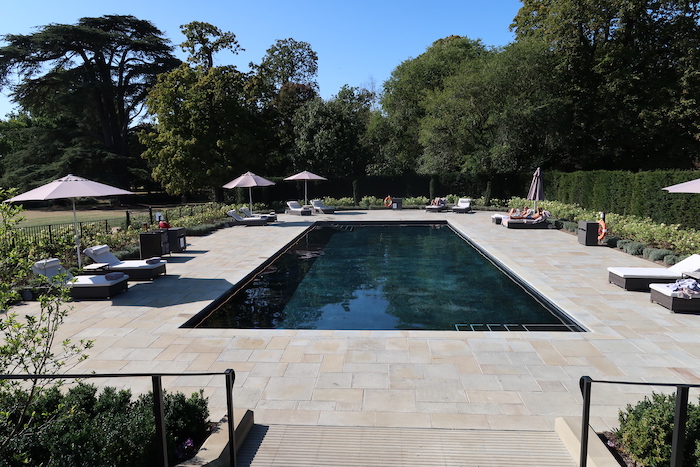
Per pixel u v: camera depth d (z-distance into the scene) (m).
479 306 9.41
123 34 43.84
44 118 51.88
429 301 9.85
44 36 39.47
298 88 49.19
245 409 4.46
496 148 28.03
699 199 15.02
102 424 3.69
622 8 25.89
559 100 27.33
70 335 7.33
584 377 3.33
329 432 4.35
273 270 13.15
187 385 5.50
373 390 5.34
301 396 5.20
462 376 5.71
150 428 3.63
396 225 23.58
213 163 31.89
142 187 59.06
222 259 13.77
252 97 34.41
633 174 18.59
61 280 4.25
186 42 32.25
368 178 34.34
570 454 3.88
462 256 15.02
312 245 17.53
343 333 7.33
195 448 3.91
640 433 3.50
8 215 4.08
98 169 44.56
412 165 39.09
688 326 7.48
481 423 4.55
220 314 9.06
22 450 3.41
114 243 15.02
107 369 6.00
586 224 15.09
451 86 30.98
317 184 34.97
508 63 27.69
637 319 7.85
